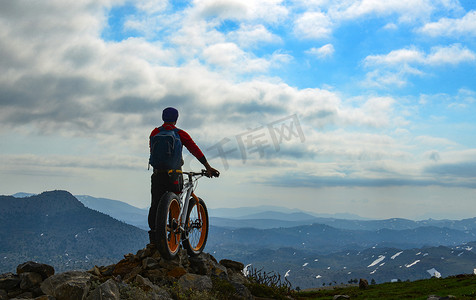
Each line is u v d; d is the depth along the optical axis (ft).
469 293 59.72
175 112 26.63
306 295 98.99
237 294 28.17
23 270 21.16
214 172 26.71
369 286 127.24
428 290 85.51
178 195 25.98
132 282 24.03
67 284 19.99
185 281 26.09
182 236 26.81
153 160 25.03
